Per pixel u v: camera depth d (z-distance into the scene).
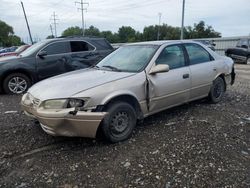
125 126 4.12
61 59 8.16
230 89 8.07
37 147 3.96
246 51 19.38
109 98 3.83
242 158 3.58
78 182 3.09
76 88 3.79
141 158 3.57
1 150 3.87
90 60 8.51
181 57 5.16
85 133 3.72
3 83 7.68
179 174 3.20
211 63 5.79
